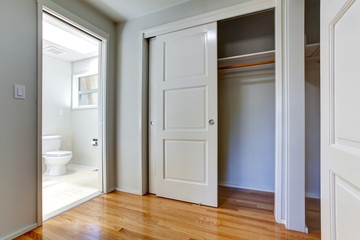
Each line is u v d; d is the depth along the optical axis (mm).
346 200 621
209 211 1750
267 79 2221
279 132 1519
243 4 1687
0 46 1299
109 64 2256
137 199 2037
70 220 1590
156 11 2104
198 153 1911
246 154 2344
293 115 1430
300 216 1419
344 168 625
